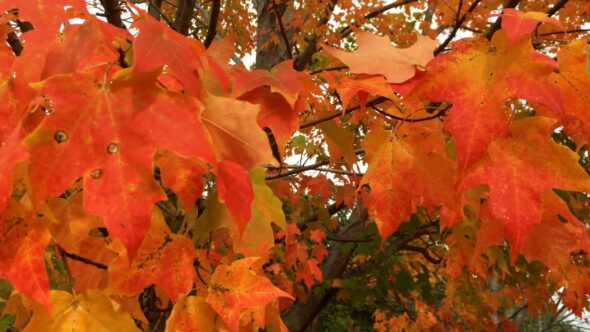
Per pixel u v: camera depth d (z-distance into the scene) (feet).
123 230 1.18
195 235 1.86
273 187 5.63
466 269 6.61
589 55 1.50
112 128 1.22
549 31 4.15
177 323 1.56
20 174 1.38
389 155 1.85
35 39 1.35
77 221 1.72
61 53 1.29
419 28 6.56
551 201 1.93
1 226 1.25
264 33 6.81
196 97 1.26
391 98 1.71
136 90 1.25
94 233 1.91
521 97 1.45
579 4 5.09
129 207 1.19
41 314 1.37
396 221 1.85
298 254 5.51
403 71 1.72
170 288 1.58
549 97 1.43
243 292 1.59
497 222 1.99
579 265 4.20
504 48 1.47
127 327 1.42
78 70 1.37
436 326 8.61
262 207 1.93
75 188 1.88
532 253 2.04
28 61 1.34
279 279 5.46
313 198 6.76
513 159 1.54
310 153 5.61
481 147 1.47
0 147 1.35
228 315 1.57
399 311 12.02
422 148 1.83
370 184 1.86
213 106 1.39
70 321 1.39
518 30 1.39
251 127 1.39
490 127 1.47
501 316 9.18
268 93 1.81
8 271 1.24
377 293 7.38
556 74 1.56
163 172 1.54
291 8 6.26
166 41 1.27
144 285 1.58
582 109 1.58
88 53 1.29
